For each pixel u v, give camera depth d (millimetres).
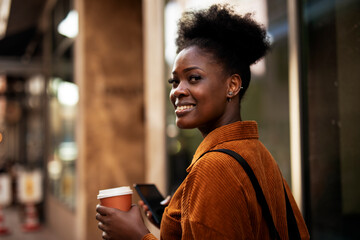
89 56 5906
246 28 1321
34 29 9156
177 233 1207
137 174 6012
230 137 1241
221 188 1100
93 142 5863
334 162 2311
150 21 4492
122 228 1279
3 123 13727
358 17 2131
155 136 4367
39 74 10117
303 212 2469
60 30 7484
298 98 2508
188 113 1259
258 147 1288
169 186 4121
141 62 6129
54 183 8227
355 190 2191
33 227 8094
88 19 5930
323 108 2383
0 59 9430
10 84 12398
